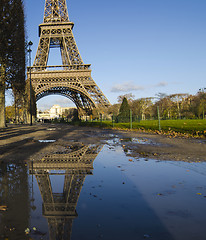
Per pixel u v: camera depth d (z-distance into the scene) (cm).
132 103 7594
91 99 6338
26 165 601
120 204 323
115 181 445
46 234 237
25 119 6412
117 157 726
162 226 256
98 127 3369
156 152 817
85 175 494
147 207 312
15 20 2148
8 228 251
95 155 768
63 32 7131
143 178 466
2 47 2094
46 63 6862
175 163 621
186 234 237
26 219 274
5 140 1284
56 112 19200
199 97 5850
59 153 806
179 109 6756
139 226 256
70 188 400
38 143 1138
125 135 1672
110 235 236
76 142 1194
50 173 511
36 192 379
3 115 2478
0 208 309
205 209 304
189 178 464
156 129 2105
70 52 6944
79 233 240
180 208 308
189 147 932
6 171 530
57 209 305
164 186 410
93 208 309
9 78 2475
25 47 2870
